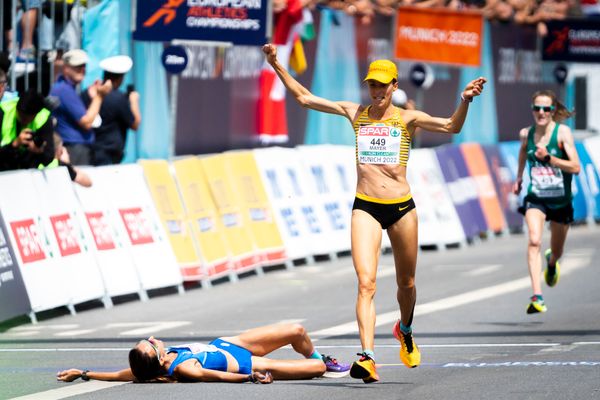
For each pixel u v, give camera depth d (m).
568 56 61.34
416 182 49.50
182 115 43.62
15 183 33.47
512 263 44.12
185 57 40.81
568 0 66.69
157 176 39.31
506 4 59.22
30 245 33.47
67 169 35.50
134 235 37.62
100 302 37.28
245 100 46.66
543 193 31.86
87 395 21.77
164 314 34.62
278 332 22.91
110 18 41.28
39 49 39.44
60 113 37.81
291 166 45.34
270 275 42.59
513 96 59.91
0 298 31.86
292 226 44.50
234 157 42.91
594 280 38.91
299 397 20.95
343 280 40.94
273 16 46.69
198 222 40.31
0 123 34.16
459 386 21.80
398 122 22.67
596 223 59.69
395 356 26.14
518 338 28.16
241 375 22.27
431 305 34.53
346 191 47.78
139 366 22.30
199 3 40.88
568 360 24.56
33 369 25.34
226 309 35.31
